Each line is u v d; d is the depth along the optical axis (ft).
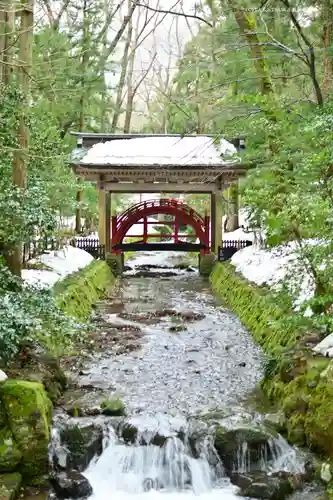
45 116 45.42
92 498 20.27
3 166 28.68
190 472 21.67
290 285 32.71
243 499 20.26
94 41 61.62
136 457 22.15
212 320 45.52
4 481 19.58
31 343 28.22
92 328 28.27
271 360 29.32
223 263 66.33
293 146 28.02
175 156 63.57
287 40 42.04
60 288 41.09
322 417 21.88
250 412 25.32
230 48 29.71
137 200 128.77
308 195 26.25
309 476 20.97
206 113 38.96
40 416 20.93
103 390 28.63
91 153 65.21
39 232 32.96
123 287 63.31
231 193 82.58
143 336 40.16
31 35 30.32
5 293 24.64
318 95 29.68
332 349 26.30
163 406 26.43
